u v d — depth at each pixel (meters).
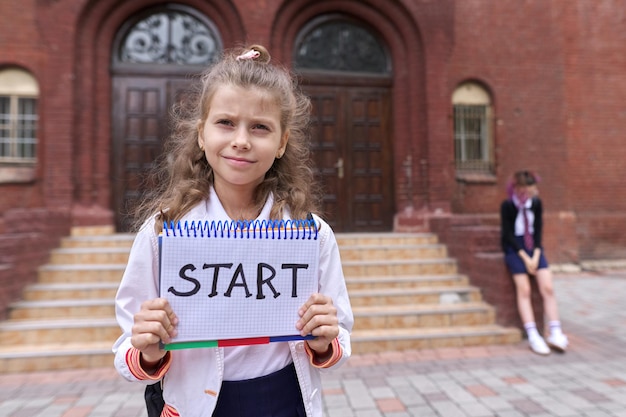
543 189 8.90
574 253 9.02
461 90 8.67
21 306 4.53
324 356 1.16
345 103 7.99
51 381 3.70
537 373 3.78
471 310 4.91
